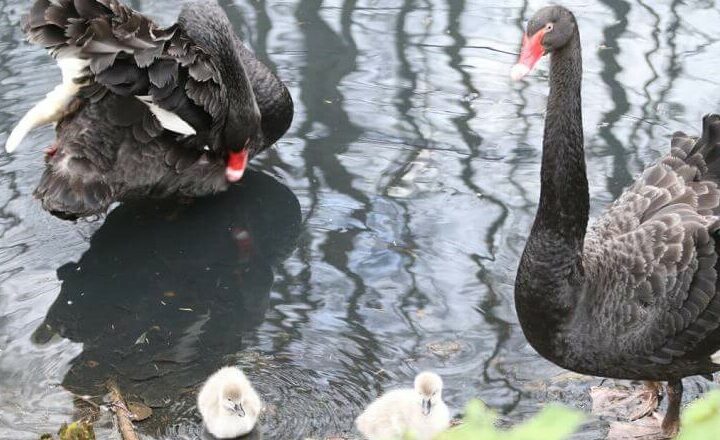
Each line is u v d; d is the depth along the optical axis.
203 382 5.14
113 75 5.75
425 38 8.05
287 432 4.77
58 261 6.08
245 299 5.75
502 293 5.64
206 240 6.30
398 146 6.95
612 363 4.56
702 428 1.74
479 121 7.13
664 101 7.17
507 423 4.70
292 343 5.36
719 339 4.44
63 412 4.87
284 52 7.92
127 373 5.20
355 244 6.11
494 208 6.31
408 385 5.03
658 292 4.41
